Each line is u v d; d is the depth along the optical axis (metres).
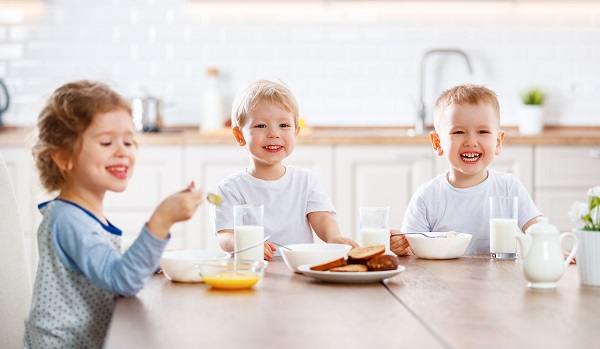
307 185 2.67
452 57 4.95
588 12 4.96
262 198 2.63
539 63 4.98
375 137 4.34
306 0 4.91
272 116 2.62
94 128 1.83
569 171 4.37
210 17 4.94
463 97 2.65
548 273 1.72
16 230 2.17
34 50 4.89
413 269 2.00
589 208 1.83
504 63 4.97
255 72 4.95
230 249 2.48
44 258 1.79
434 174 4.36
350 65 4.96
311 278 1.87
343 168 4.35
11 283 2.12
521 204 2.64
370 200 4.36
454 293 1.66
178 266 1.83
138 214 4.34
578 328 1.34
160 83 4.94
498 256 2.21
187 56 4.94
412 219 2.67
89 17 4.91
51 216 1.80
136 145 1.94
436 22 4.96
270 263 2.14
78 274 1.78
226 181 2.65
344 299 1.60
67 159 1.86
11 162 4.30
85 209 1.84
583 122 5.00
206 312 1.49
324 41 4.95
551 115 5.00
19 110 4.91
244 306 1.54
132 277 1.65
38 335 1.78
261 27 4.94
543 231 1.73
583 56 4.98
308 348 1.22
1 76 4.91
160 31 4.93
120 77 4.92
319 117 4.98
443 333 1.31
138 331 1.34
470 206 2.64
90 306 1.79
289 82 4.96
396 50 4.96
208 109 4.79
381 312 1.47
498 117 2.69
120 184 1.87
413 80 4.96
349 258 1.87
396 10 4.95
